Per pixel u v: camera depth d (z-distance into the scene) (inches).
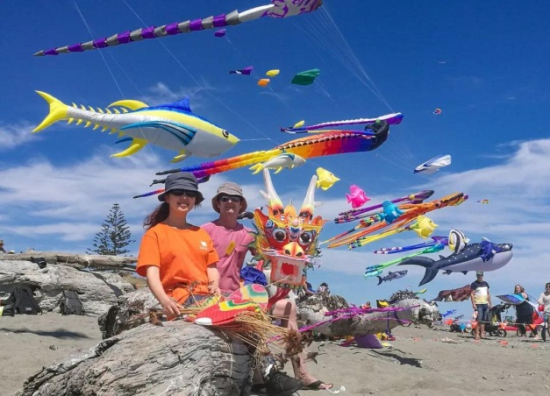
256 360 130.1
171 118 167.8
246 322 123.7
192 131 169.9
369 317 270.1
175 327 120.9
